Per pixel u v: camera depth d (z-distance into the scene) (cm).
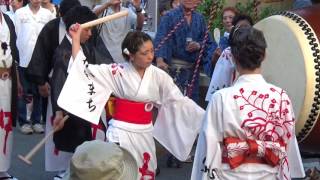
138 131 488
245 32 391
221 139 389
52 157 611
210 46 703
